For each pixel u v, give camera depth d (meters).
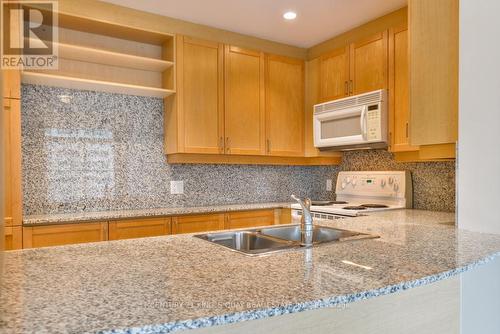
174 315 0.69
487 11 1.56
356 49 3.10
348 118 3.04
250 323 0.96
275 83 3.44
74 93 2.79
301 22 3.00
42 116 2.66
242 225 3.10
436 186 2.74
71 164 2.76
